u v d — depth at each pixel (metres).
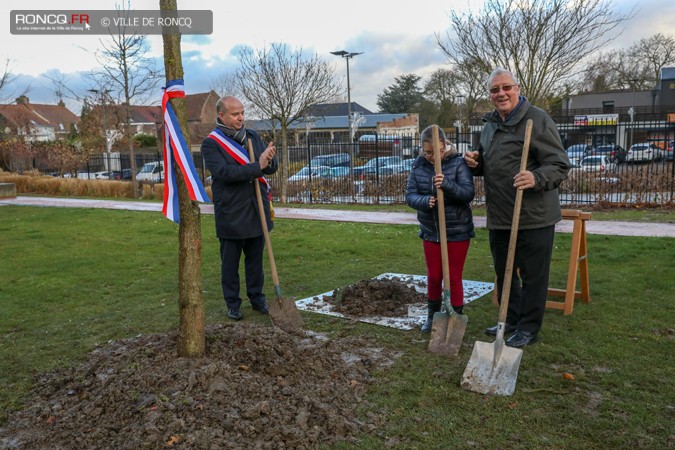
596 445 2.79
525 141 3.76
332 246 8.84
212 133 4.94
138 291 6.30
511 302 4.50
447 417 3.09
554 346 4.11
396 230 10.59
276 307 4.66
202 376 3.21
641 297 5.32
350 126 30.27
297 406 3.08
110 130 37.53
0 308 5.70
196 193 3.44
